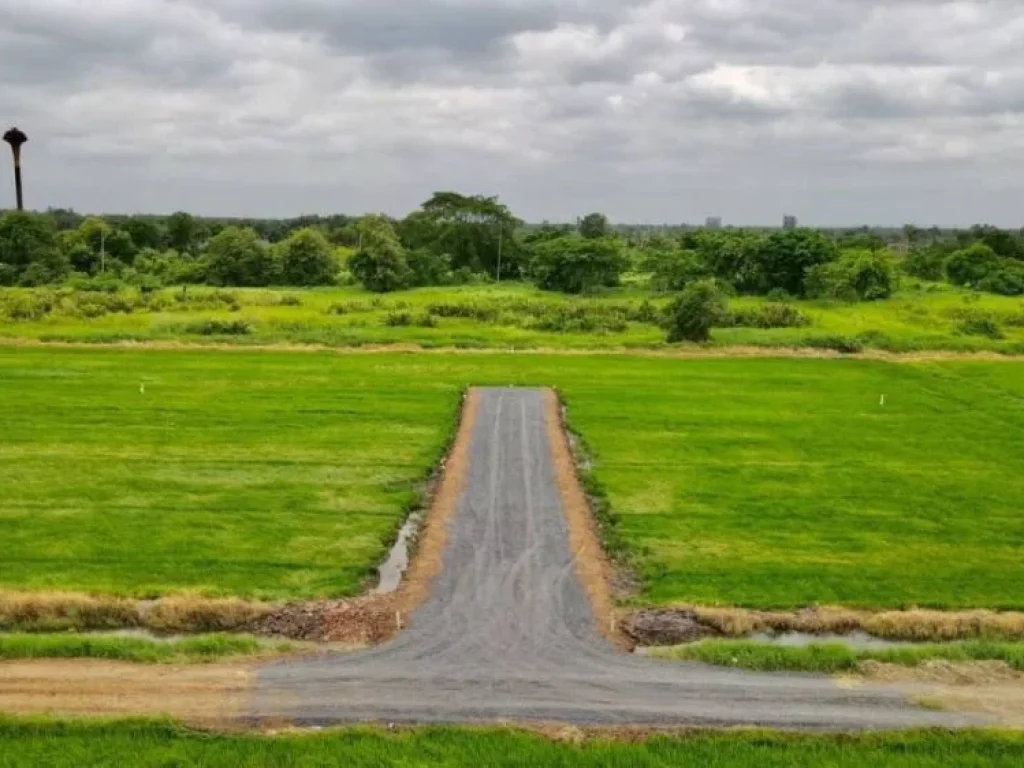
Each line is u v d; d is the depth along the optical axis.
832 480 45.03
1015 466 47.69
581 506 41.47
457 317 96.88
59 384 62.31
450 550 36.28
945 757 23.19
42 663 26.91
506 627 30.06
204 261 147.88
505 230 170.50
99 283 127.44
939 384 68.38
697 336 84.19
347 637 29.30
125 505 39.66
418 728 24.20
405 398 60.47
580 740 23.83
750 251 132.12
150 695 25.45
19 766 22.06
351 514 39.47
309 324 90.38
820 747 23.56
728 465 47.19
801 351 82.06
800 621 30.80
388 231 164.88
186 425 52.56
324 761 22.58
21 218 146.62
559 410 58.88
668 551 36.19
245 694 25.67
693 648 28.69
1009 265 145.62
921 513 40.62
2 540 35.56
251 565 34.12
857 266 122.25
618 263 132.38
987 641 29.77
